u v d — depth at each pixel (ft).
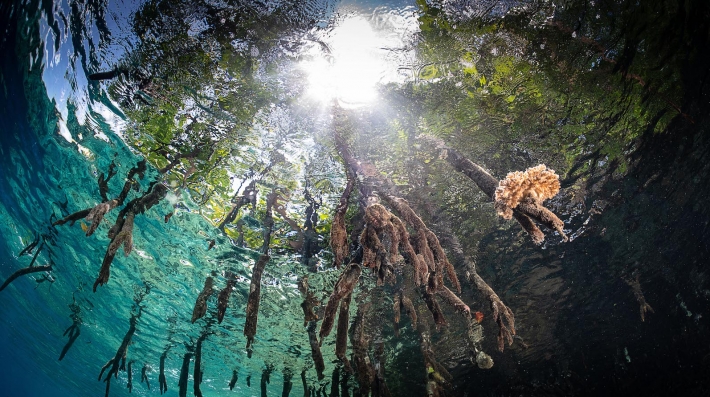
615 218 25.70
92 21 15.69
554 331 37.32
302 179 20.68
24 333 77.20
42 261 43.83
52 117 22.57
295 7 14.24
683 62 16.31
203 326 39.50
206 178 21.22
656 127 19.48
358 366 20.61
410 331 34.71
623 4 14.12
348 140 18.25
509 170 20.43
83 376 84.23
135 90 17.24
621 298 33.99
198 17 14.51
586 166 21.30
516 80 16.29
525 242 26.63
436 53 15.38
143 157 20.76
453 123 17.97
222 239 25.54
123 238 14.93
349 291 12.44
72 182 28.17
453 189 21.61
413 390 43.47
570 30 14.73
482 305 32.32
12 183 33.09
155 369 58.59
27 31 18.08
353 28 14.87
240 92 16.70
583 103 17.44
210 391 60.34
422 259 13.25
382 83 16.44
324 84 16.39
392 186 17.60
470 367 41.19
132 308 41.83
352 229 22.66
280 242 24.76
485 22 14.55
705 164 22.89
